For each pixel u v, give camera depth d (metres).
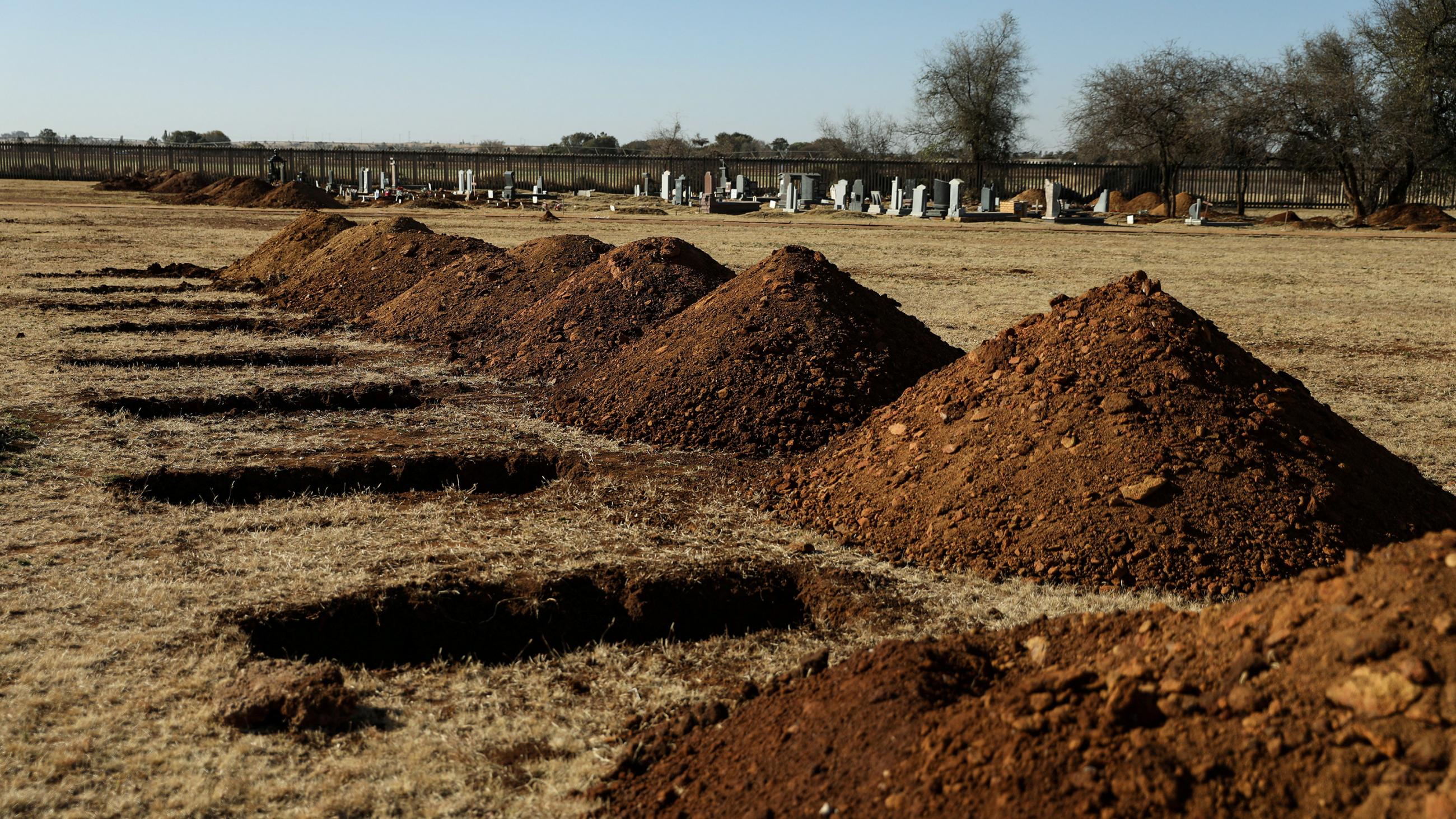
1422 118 46.09
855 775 3.25
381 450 7.98
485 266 14.23
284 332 13.54
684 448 8.32
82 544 5.99
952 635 4.40
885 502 6.61
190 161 64.56
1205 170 60.31
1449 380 11.99
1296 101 48.12
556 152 105.19
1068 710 3.09
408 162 67.00
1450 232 41.34
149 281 18.58
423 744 4.13
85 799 3.64
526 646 5.34
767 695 4.12
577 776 3.91
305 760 3.98
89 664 4.57
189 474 7.26
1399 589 2.95
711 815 3.39
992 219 46.53
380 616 5.28
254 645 4.94
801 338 9.19
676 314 11.40
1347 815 2.53
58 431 8.29
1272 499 5.94
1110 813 2.71
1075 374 6.89
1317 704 2.78
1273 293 20.75
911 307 17.59
